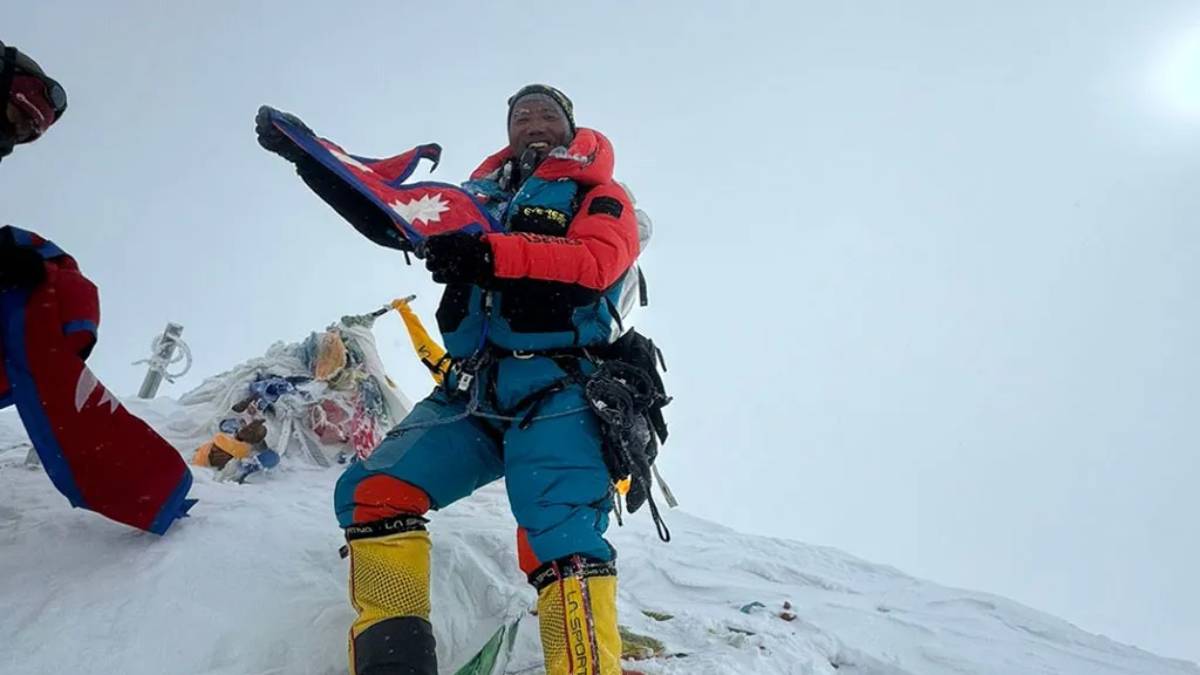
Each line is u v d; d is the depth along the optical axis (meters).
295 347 4.68
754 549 4.00
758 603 3.19
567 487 2.22
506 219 2.61
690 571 3.55
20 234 2.73
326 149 2.48
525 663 2.44
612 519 4.26
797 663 2.65
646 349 2.63
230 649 2.26
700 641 2.75
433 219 2.45
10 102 2.47
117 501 2.68
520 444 2.32
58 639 2.18
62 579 2.49
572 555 2.12
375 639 2.03
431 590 2.74
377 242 2.77
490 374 2.42
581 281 2.24
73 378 2.64
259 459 3.95
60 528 2.78
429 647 2.07
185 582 2.48
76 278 2.78
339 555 2.79
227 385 4.52
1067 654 3.17
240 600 2.46
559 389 2.34
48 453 2.62
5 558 2.60
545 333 2.38
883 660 2.84
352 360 4.57
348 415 4.36
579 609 2.04
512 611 2.67
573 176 2.51
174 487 2.78
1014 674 2.87
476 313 2.47
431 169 2.73
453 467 2.42
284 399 4.25
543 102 2.87
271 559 2.69
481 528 3.26
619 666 2.05
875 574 3.91
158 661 2.17
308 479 4.00
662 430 2.60
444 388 2.57
